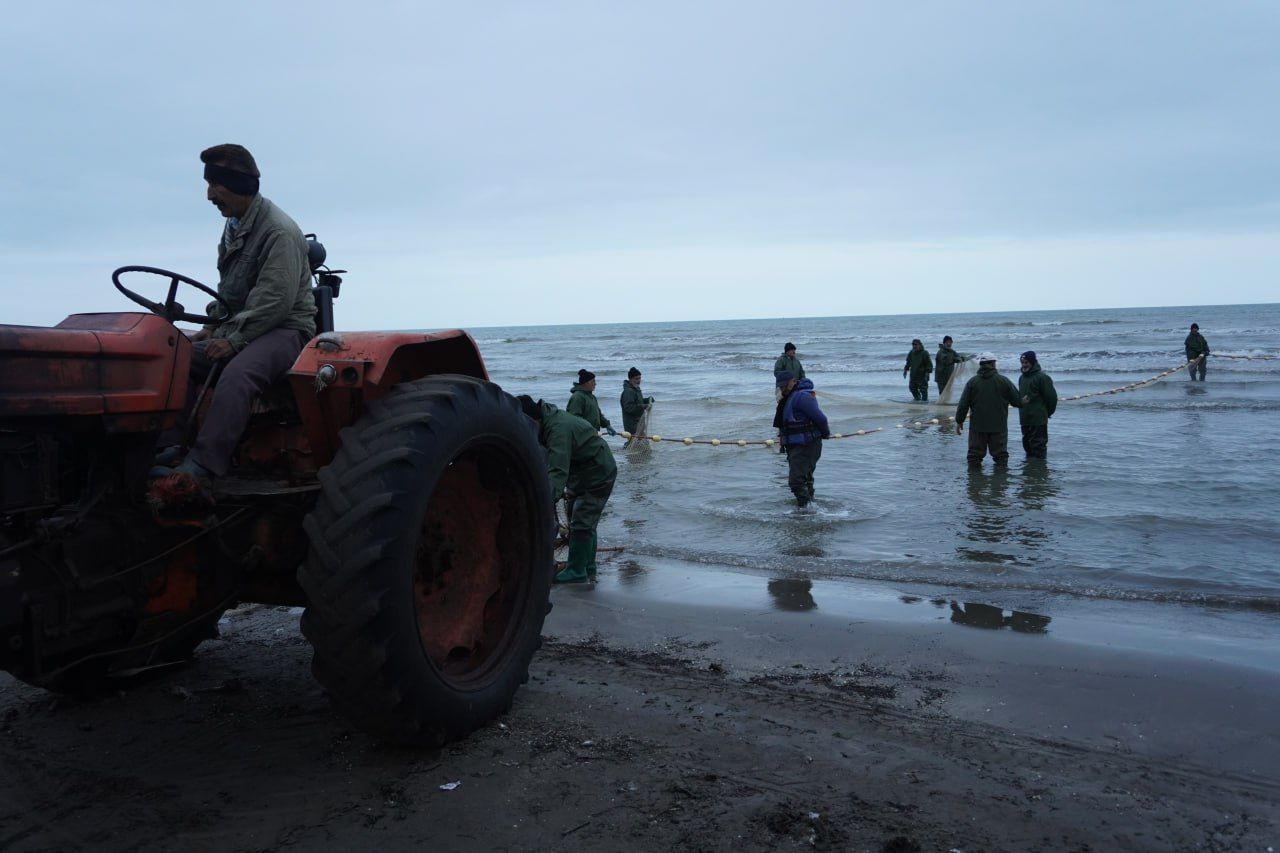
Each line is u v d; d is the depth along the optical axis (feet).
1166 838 9.02
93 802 9.89
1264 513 28.50
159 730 11.89
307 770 10.61
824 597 19.75
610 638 16.52
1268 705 12.64
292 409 12.04
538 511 12.85
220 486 11.08
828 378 108.58
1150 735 11.64
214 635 13.66
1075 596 19.67
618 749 11.10
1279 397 65.41
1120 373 95.35
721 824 9.23
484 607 12.38
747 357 166.20
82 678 12.48
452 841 8.96
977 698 13.06
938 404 61.67
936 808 9.59
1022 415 40.45
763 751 11.04
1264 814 9.55
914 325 423.64
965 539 26.22
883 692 13.37
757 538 27.09
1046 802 9.75
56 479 9.23
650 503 33.40
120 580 9.95
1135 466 38.27
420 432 10.23
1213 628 17.02
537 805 9.65
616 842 8.90
